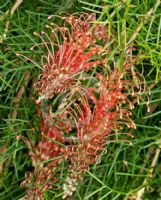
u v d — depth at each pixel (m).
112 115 0.23
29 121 0.24
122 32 0.23
